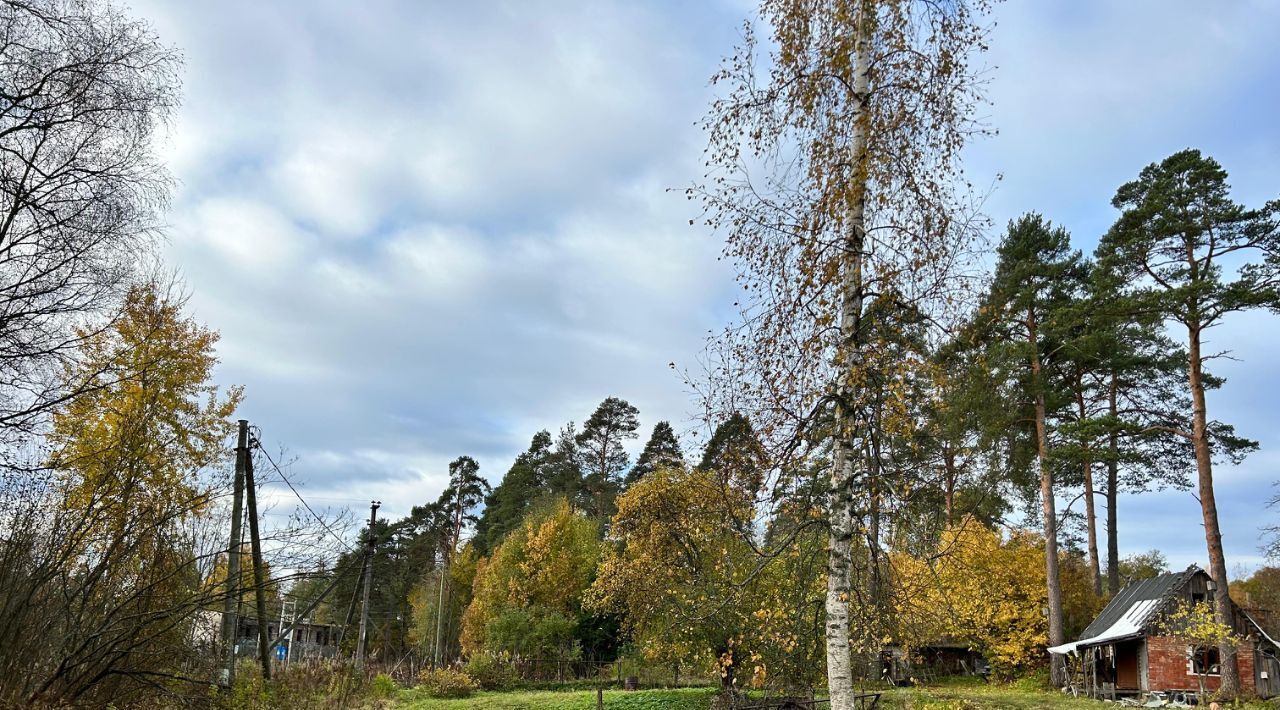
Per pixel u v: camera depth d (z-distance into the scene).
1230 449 28.39
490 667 36.12
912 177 8.70
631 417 57.00
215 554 11.02
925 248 8.63
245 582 11.67
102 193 10.99
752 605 11.87
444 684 31.92
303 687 14.38
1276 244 24.55
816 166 9.12
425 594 56.00
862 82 9.29
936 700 22.72
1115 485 36.88
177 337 15.97
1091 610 35.94
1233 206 24.95
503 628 39.44
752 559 11.95
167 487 11.29
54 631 9.16
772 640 10.44
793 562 9.41
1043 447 30.08
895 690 23.09
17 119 10.31
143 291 13.58
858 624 9.59
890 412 8.39
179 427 16.23
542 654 39.59
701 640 19.50
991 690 30.75
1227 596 25.50
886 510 8.80
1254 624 27.75
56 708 8.62
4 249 10.23
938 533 9.96
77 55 10.69
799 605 9.33
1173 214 25.86
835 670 8.40
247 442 13.82
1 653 8.43
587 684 36.62
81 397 11.01
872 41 9.41
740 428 9.13
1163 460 30.75
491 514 63.19
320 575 11.95
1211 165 25.75
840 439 8.67
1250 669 27.20
